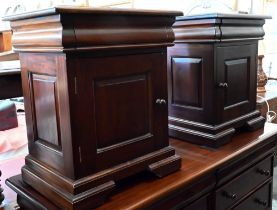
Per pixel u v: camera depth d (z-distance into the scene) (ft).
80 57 2.49
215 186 3.62
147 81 3.02
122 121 2.87
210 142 3.95
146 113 3.06
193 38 3.87
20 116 6.29
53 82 2.60
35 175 3.01
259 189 4.45
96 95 2.65
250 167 4.18
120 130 2.87
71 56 2.44
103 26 2.55
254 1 8.50
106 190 2.73
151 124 3.11
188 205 3.31
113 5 9.88
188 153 3.83
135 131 2.99
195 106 4.09
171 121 4.37
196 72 3.96
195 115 4.10
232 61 4.08
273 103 7.02
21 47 2.82
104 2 10.03
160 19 2.97
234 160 3.77
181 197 3.20
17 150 4.99
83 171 2.64
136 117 2.98
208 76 3.86
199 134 4.05
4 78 2.98
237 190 4.01
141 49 2.90
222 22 3.72
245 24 4.10
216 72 3.83
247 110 4.49
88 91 2.59
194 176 3.23
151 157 3.12
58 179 2.73
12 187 3.22
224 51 3.90
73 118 2.52
